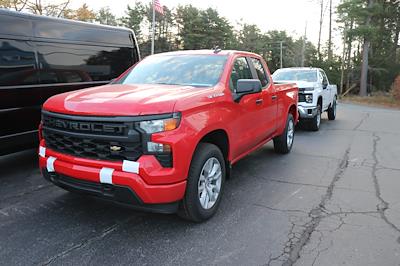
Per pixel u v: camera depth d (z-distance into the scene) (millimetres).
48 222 4016
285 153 7391
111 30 7375
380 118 14688
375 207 4547
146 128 3387
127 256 3332
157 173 3406
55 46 6086
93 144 3543
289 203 4660
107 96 3809
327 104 12297
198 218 3949
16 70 5426
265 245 3562
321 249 3488
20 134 5590
